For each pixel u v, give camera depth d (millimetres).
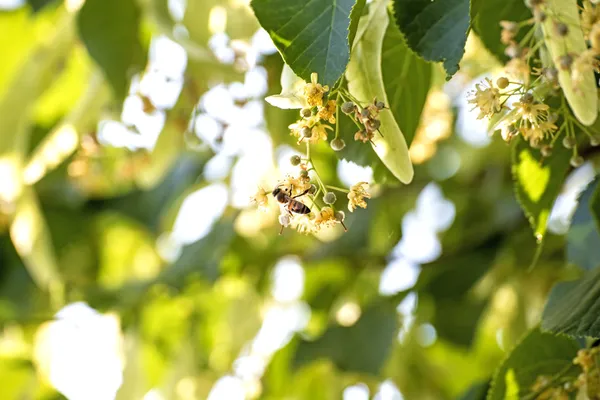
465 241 1247
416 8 784
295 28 750
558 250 1134
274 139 1092
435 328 1185
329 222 760
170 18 1067
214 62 1040
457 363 1331
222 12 1028
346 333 1159
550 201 836
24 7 1231
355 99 766
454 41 781
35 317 1324
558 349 832
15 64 1255
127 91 1044
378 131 760
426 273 1211
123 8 1024
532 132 765
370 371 1134
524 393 835
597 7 735
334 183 1153
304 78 748
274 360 1302
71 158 1229
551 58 756
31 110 1157
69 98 1224
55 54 1152
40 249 1226
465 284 1178
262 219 1310
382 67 811
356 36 787
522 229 1175
